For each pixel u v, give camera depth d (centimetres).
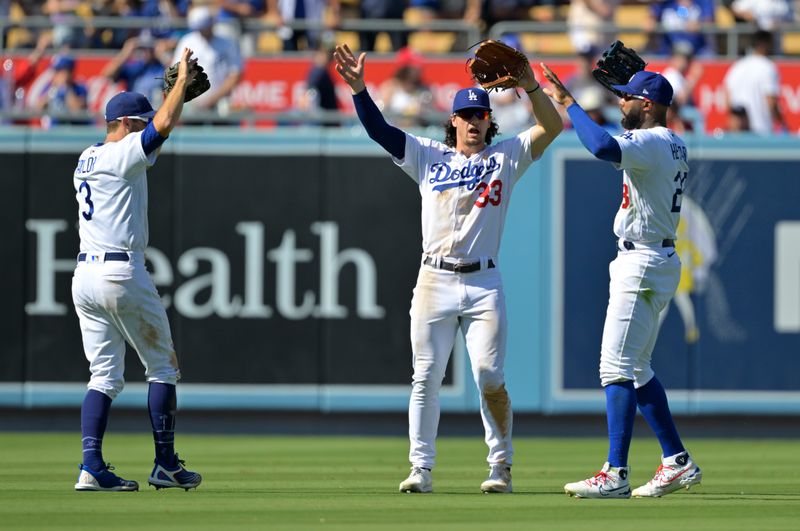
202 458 3538
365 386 4241
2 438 4109
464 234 2414
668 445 2464
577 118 2341
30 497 2364
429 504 2286
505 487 2495
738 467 3344
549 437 4256
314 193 4266
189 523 2005
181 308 4256
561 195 4222
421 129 4216
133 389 4247
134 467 3175
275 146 4266
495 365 2436
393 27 4716
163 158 4266
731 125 4662
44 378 4262
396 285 4253
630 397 2397
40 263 4262
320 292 4256
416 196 4253
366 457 3578
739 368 4206
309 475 3003
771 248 4212
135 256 2419
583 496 2397
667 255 2391
